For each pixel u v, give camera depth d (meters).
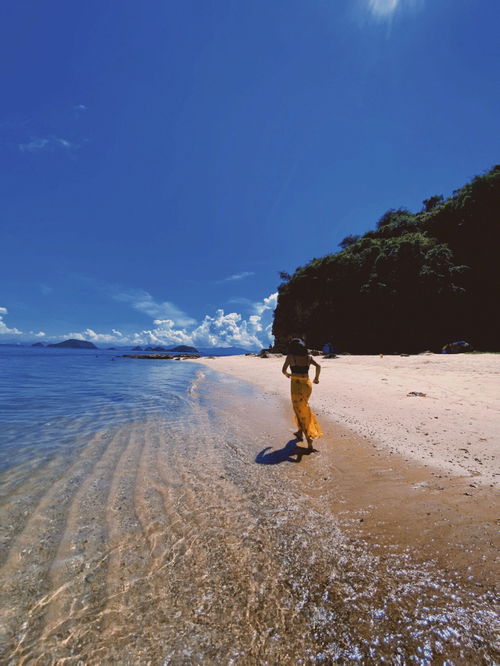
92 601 1.80
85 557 2.19
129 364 31.77
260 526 2.56
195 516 2.73
